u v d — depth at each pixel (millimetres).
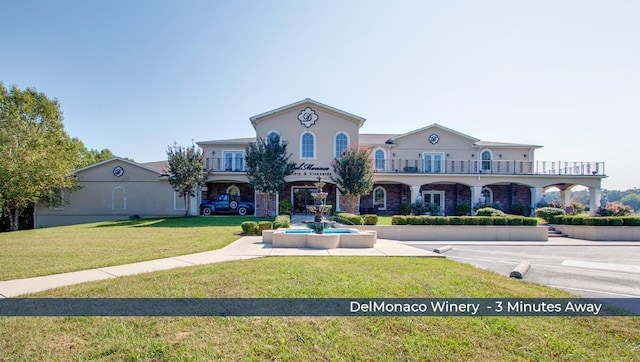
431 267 8156
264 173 23797
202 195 29406
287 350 3793
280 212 24031
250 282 6441
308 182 28297
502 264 9883
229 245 12320
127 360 3598
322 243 11664
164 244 12172
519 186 30625
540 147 30641
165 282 6480
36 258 9305
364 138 32375
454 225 17266
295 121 25891
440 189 30625
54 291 5953
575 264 10000
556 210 21297
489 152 30891
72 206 27281
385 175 27078
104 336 4125
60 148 29438
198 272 7344
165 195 27406
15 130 25578
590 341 4043
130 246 11656
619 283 7523
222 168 29547
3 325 4426
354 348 3838
